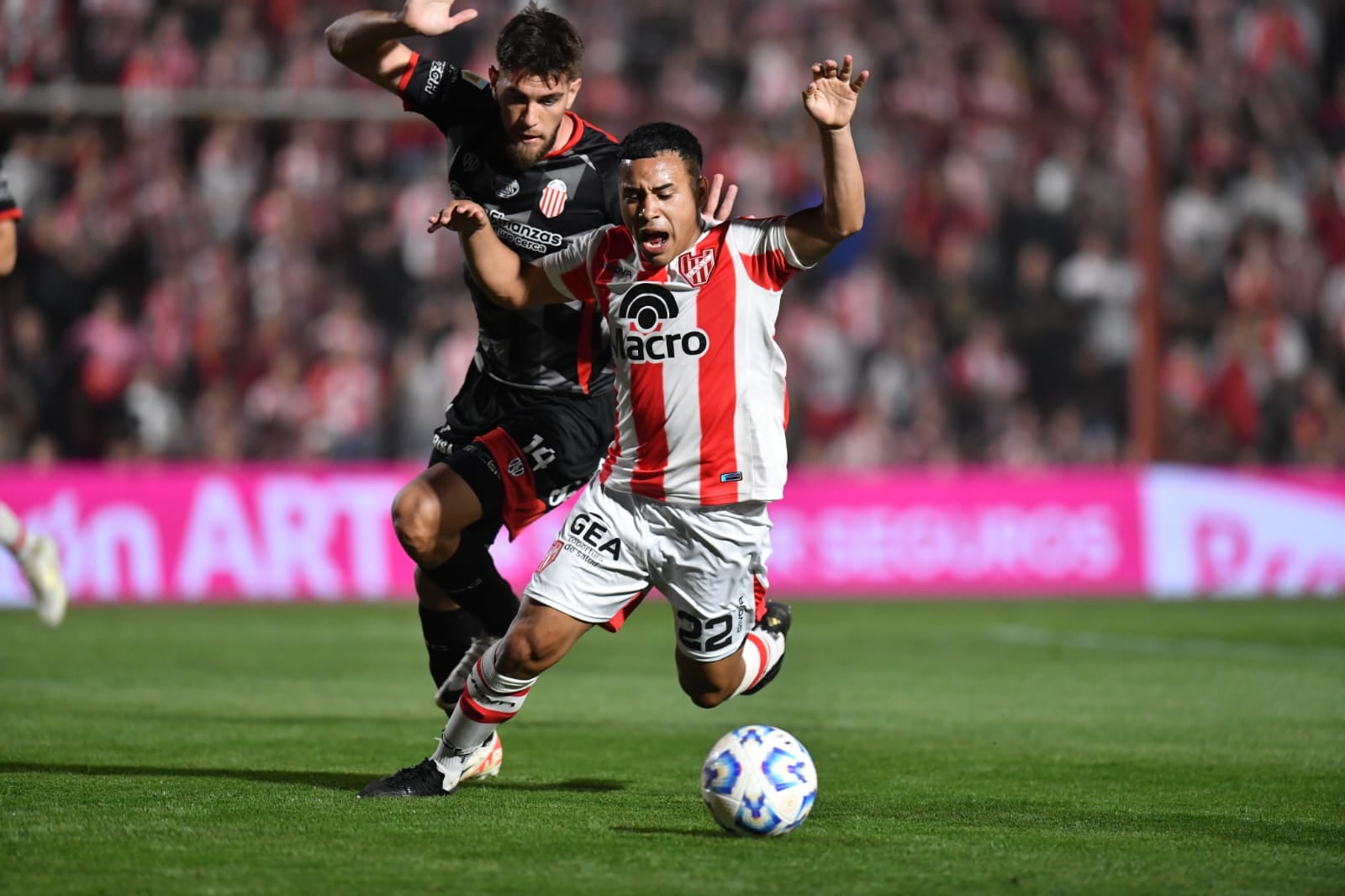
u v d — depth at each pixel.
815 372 58.09
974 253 62.09
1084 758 21.00
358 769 19.28
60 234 56.09
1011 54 69.12
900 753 21.45
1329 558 54.41
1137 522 53.81
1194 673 32.12
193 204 58.00
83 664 32.47
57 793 17.08
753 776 14.95
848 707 26.91
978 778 19.27
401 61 19.44
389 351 56.69
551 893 12.73
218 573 47.97
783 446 16.25
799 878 13.34
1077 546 53.25
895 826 15.88
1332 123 70.19
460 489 18.52
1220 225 64.88
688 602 16.56
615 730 23.56
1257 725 24.59
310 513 48.97
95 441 52.72
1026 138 65.56
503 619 18.73
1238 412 59.91
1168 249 63.84
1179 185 65.38
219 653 34.88
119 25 60.62
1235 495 54.41
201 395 54.56
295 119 56.31
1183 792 18.31
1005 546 52.88
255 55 61.28
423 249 58.59
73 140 57.84
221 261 57.19
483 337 19.70
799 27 68.75
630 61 67.00
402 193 59.88
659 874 13.41
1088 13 70.31
